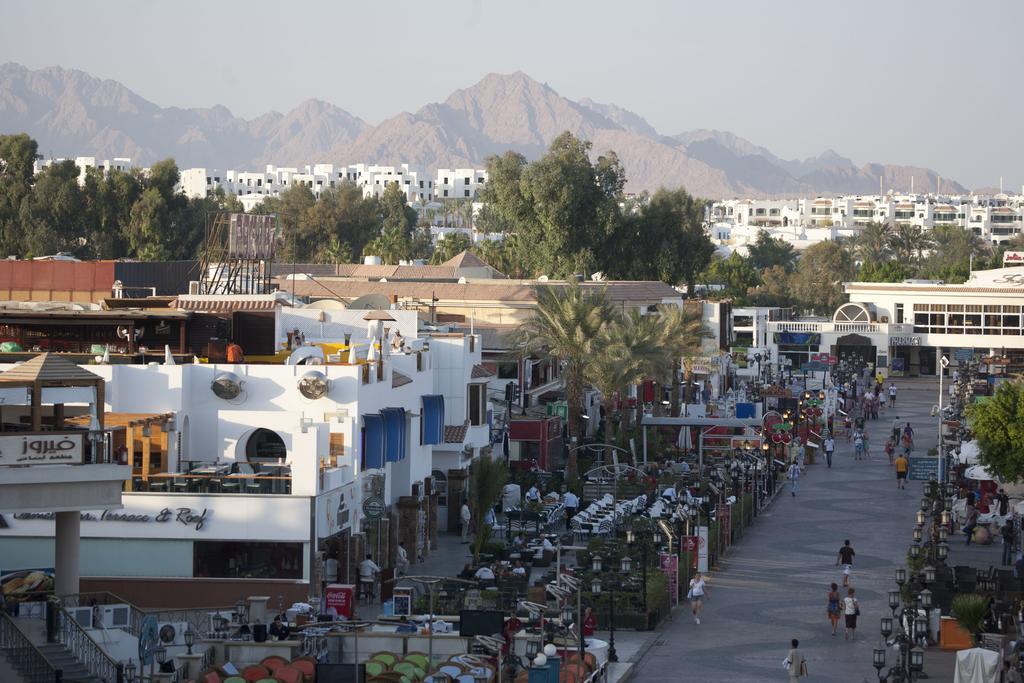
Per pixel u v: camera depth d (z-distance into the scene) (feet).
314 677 277.03
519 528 472.44
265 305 478.59
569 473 568.41
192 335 447.01
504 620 315.58
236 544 356.79
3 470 283.18
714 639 354.74
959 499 546.67
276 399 386.11
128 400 377.71
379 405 412.16
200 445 384.47
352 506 384.47
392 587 374.22
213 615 310.65
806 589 418.10
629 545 394.32
